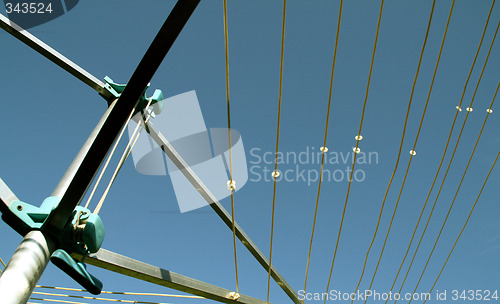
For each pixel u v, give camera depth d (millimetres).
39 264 2350
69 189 2455
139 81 2484
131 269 3109
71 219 2592
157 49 2447
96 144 2447
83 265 2559
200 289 3604
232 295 3844
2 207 2453
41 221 2531
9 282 2164
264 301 4172
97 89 4051
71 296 3611
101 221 2715
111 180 3035
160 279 3318
